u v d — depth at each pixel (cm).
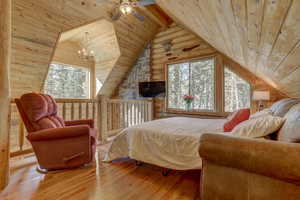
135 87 584
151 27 509
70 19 357
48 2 310
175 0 175
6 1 157
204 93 440
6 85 163
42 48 361
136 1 270
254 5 79
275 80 232
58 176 195
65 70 545
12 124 387
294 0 59
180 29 481
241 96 382
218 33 194
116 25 434
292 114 129
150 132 214
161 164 199
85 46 545
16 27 306
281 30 87
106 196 157
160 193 163
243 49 182
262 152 96
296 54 105
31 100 201
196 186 176
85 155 216
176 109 491
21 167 216
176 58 490
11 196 154
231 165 108
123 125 414
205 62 438
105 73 568
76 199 151
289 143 96
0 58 155
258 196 98
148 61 551
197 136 185
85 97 596
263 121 142
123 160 250
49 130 198
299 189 86
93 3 360
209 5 123
